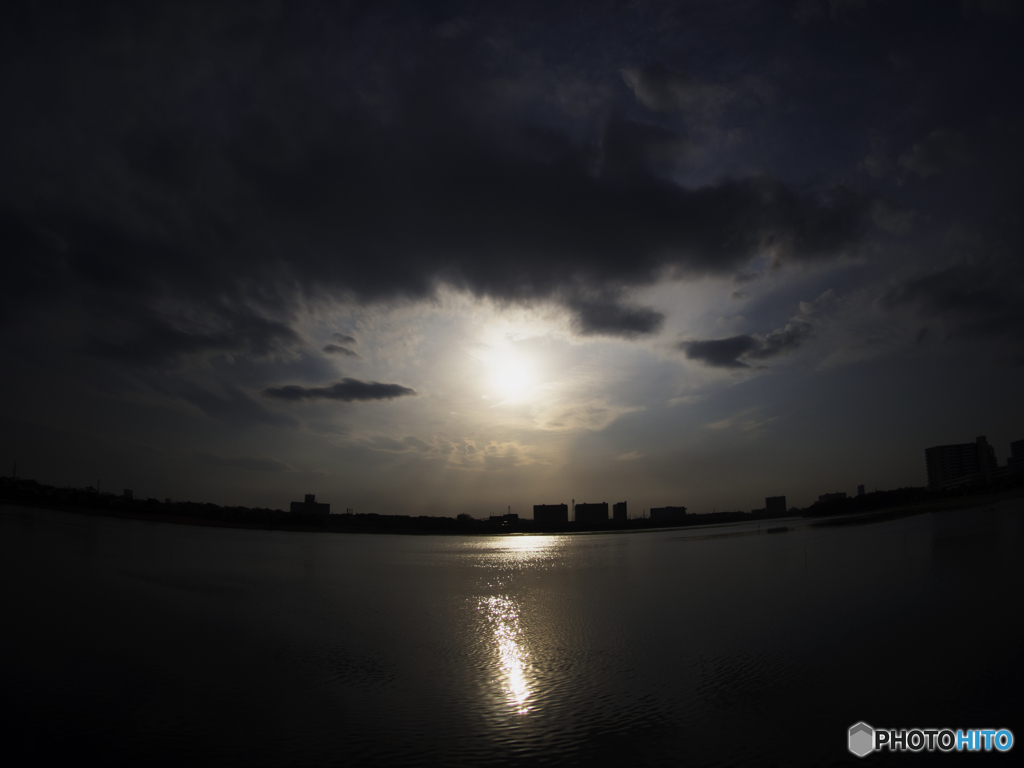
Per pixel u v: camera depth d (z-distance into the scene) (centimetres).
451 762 1370
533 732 1534
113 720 1583
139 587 3531
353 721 1608
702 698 1753
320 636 2555
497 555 7431
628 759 1378
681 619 2861
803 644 2262
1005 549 4416
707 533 12512
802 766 1324
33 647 2194
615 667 2089
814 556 5244
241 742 1470
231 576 4344
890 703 1650
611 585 4222
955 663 1927
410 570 5366
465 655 2272
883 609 2745
